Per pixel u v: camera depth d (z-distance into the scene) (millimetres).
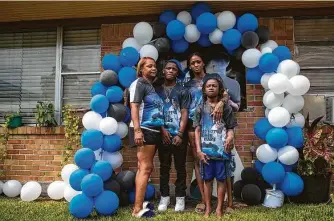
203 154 3879
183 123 4219
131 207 4406
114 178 4469
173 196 4992
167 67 4387
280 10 5141
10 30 5805
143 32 4758
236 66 5172
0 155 5348
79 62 5605
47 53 5703
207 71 5207
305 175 4441
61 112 5566
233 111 4410
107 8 5148
